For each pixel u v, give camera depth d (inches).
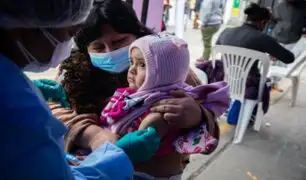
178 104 40.1
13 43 26.3
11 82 23.5
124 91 44.1
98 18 45.1
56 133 26.8
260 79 124.8
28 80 25.9
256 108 133.9
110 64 47.3
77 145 44.2
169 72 41.1
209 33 224.7
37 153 23.9
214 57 128.4
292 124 146.5
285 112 159.3
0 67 23.5
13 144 23.0
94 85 48.7
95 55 47.4
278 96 179.8
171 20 254.1
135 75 42.8
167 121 40.1
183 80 44.3
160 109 40.0
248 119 127.2
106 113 44.1
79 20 30.5
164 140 42.0
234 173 106.4
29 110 23.7
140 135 37.2
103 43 46.5
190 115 40.4
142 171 43.1
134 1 77.7
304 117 154.9
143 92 42.1
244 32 124.9
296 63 157.8
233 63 123.3
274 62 169.5
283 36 196.7
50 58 29.2
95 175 30.9
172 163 44.3
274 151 122.1
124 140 37.0
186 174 104.1
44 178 24.3
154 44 40.5
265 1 247.6
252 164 112.3
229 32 130.3
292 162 115.4
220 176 104.4
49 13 26.3
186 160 49.2
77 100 47.7
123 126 42.3
